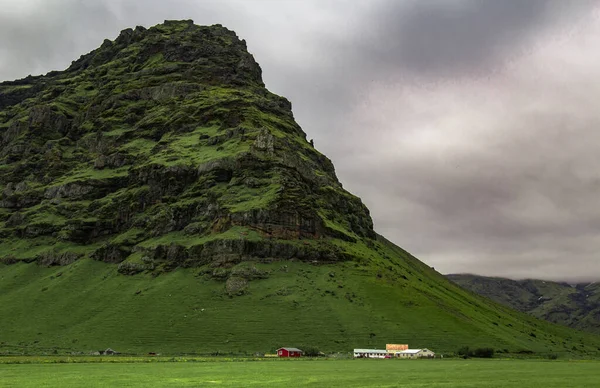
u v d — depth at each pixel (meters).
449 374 125.56
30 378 111.38
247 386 94.94
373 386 95.62
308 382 102.69
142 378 110.44
